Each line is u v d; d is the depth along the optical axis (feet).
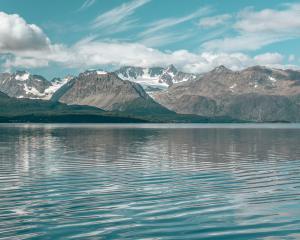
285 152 319.88
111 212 120.88
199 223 109.50
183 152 318.04
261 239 96.94
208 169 215.92
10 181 176.24
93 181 175.94
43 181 176.35
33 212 121.19
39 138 534.37
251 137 586.86
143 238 97.76
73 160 258.57
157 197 141.59
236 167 224.53
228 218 114.32
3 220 112.68
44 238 97.81
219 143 437.58
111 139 514.27
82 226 107.14
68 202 134.00
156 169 215.92
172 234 100.63
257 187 160.76
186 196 143.23
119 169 215.51
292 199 138.21
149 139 518.37
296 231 102.47
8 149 344.90
